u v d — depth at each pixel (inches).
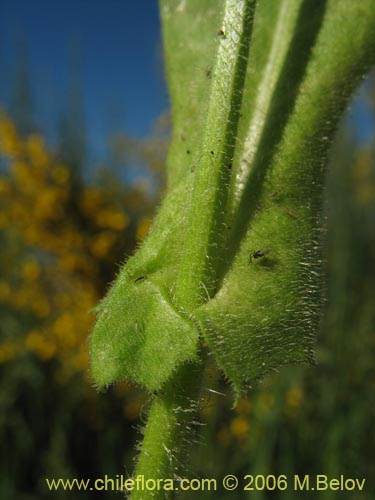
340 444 9.8
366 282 12.8
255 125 2.8
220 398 9.9
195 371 2.6
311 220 2.7
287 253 2.6
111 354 2.4
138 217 12.8
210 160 2.4
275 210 2.7
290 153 2.7
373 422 10.1
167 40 3.2
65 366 10.8
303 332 2.5
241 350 2.4
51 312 11.6
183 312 2.4
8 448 9.8
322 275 2.6
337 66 2.8
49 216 11.5
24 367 10.5
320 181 2.8
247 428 9.7
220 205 2.4
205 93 3.0
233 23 2.3
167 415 2.6
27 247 12.1
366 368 10.8
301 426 9.9
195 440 2.7
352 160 15.3
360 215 14.4
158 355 2.4
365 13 2.9
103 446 10.2
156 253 2.5
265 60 2.9
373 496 9.4
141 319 2.4
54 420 10.3
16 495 9.5
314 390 10.4
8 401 10.1
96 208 11.8
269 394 9.9
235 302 2.4
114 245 11.7
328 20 2.9
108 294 2.6
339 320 11.6
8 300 11.2
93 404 10.5
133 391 10.7
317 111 2.8
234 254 2.6
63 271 11.7
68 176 12.0
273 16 3.0
